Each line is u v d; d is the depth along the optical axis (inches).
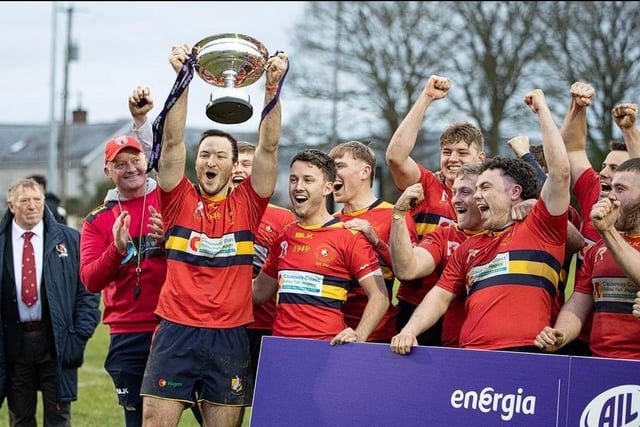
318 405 281.7
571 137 315.6
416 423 269.0
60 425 399.2
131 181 341.1
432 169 1886.1
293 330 300.4
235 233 297.6
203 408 296.0
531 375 257.1
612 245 255.1
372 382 276.8
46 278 392.2
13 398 398.3
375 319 294.4
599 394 248.7
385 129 1850.4
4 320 394.0
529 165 288.0
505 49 1745.8
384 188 1845.5
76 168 3277.6
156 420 289.3
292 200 307.1
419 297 326.6
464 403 264.2
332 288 301.3
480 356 264.8
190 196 298.8
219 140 301.3
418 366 272.2
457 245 305.7
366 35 1830.7
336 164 331.3
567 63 1688.0
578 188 313.3
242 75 293.0
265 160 296.8
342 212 338.0
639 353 264.2
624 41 1649.9
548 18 1702.8
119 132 3417.8
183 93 287.9
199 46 293.4
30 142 3467.0
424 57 1803.6
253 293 319.3
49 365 396.5
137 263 338.0
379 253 316.5
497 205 280.4
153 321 337.4
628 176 269.6
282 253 309.6
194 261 294.0
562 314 277.4
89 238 346.9
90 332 402.6
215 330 291.7
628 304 267.0
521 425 256.1
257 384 289.3
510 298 273.3
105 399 554.6
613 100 1652.3
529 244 274.2
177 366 288.8
